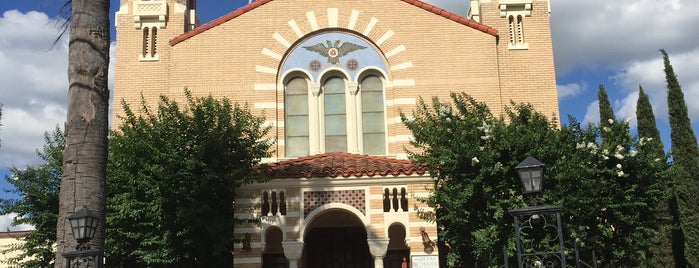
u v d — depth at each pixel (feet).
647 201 61.87
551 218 54.54
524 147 57.41
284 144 72.13
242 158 59.62
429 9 75.36
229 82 73.56
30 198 67.10
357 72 74.43
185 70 73.92
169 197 55.88
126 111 61.87
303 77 74.95
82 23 41.93
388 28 75.15
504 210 55.62
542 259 50.21
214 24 74.90
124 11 76.43
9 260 71.77
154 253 55.47
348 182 58.39
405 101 72.79
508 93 74.23
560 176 55.47
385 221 57.67
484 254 56.34
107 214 56.75
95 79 41.52
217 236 56.24
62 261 39.22
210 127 59.98
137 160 58.03
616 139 61.41
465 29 75.15
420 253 56.95
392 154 71.41
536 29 76.38
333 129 73.61
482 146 58.39
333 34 75.41
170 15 76.74
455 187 56.39
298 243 57.21
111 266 60.44
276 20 75.36
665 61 96.43
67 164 40.45
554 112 73.15
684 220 86.43
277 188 58.59
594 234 58.85
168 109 60.85
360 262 69.21
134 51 75.36
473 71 73.92
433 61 74.13
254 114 72.49
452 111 61.67
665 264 88.17
